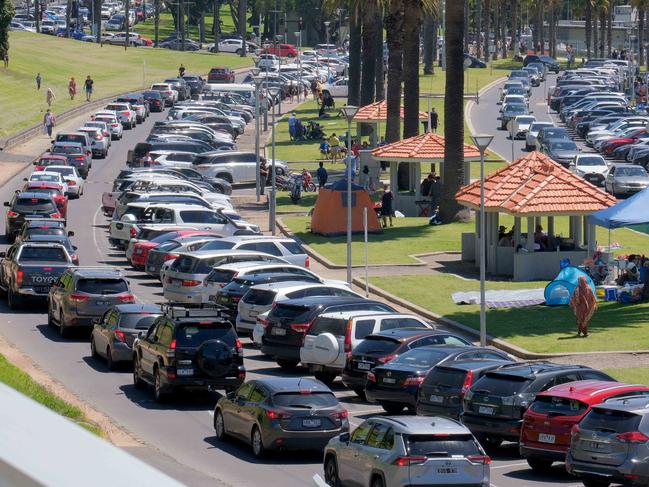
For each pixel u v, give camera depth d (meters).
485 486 40.41
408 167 149.38
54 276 90.69
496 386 51.69
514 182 105.69
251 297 80.44
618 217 93.62
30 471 3.45
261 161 167.88
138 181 138.38
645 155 175.88
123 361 71.31
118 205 121.88
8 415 3.72
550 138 183.00
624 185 152.88
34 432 3.64
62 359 74.38
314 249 117.94
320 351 67.44
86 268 83.12
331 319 68.50
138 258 109.12
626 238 120.94
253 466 49.69
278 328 72.44
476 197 106.25
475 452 40.53
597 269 95.19
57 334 82.75
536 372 51.84
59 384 65.75
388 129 156.75
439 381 55.09
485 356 59.56
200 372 61.28
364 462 41.88
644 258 93.88
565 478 48.22
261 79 155.38
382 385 59.38
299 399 50.53
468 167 141.12
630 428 43.09
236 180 166.50
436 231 127.25
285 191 167.00
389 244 120.06
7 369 55.91
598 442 43.59
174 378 61.28
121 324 71.00
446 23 128.62
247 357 77.69
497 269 104.75
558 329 80.75
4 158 187.25
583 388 48.19
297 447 50.19
